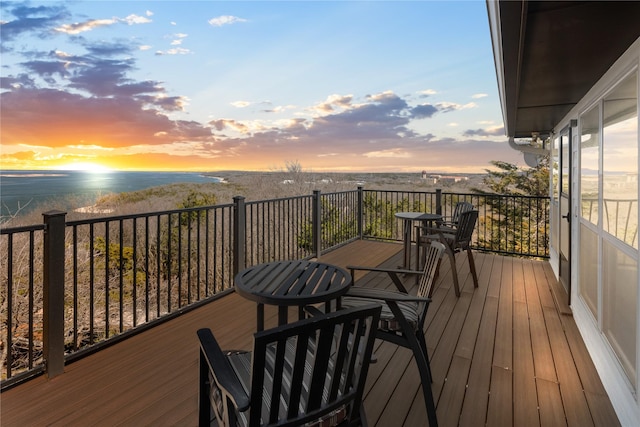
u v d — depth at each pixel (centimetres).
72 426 179
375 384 218
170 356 252
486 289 409
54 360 223
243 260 404
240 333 295
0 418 184
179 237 333
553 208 506
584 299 294
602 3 143
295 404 111
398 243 679
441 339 282
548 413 193
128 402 200
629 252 192
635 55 186
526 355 257
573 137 355
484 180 1457
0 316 495
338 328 150
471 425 183
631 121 194
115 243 686
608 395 209
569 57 208
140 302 655
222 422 117
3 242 496
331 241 657
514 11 141
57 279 223
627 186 199
